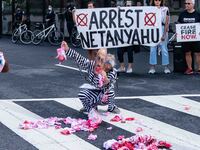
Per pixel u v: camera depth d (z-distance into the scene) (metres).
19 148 6.86
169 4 20.70
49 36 23.09
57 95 10.65
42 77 13.09
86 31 13.05
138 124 8.22
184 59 13.82
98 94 8.45
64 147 6.90
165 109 9.41
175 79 12.81
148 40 13.20
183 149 6.86
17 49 20.84
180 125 8.20
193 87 11.70
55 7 25.30
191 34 13.51
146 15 13.08
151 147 6.64
